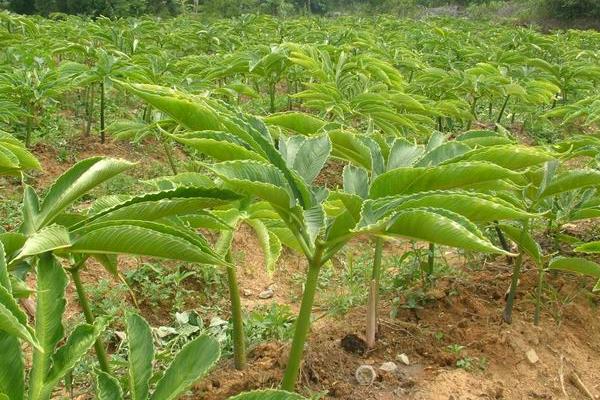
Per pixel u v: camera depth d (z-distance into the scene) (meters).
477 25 20.05
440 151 2.57
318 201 2.24
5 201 5.42
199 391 3.07
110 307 4.10
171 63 7.78
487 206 2.00
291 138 2.58
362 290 4.45
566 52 12.94
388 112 4.98
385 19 19.97
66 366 1.83
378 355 3.42
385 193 2.28
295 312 4.50
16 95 6.34
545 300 4.02
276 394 1.78
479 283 4.21
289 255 5.52
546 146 3.92
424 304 3.95
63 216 2.30
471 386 3.19
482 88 7.26
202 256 2.00
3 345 1.78
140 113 9.02
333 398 3.06
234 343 3.29
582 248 2.99
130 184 6.07
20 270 2.15
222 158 2.15
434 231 1.91
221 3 26.56
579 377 3.49
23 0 26.28
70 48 7.80
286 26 14.02
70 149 7.01
